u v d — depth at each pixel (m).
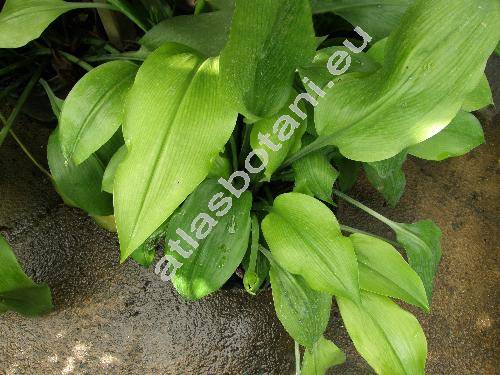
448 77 0.36
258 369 0.65
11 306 0.52
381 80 0.40
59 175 0.51
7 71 0.61
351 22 0.53
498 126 0.80
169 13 0.61
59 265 0.68
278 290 0.49
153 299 0.67
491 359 0.67
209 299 0.67
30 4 0.49
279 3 0.35
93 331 0.66
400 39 0.38
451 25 0.35
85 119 0.45
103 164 0.52
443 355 0.67
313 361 0.50
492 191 0.76
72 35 0.64
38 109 0.67
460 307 0.69
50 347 0.65
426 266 0.52
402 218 0.73
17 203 0.71
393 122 0.40
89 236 0.70
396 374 0.46
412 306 0.69
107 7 0.54
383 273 0.48
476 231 0.73
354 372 0.65
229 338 0.66
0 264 0.47
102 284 0.68
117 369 0.65
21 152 0.73
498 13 0.34
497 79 0.76
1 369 0.64
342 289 0.42
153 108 0.35
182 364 0.65
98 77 0.46
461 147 0.50
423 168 0.76
